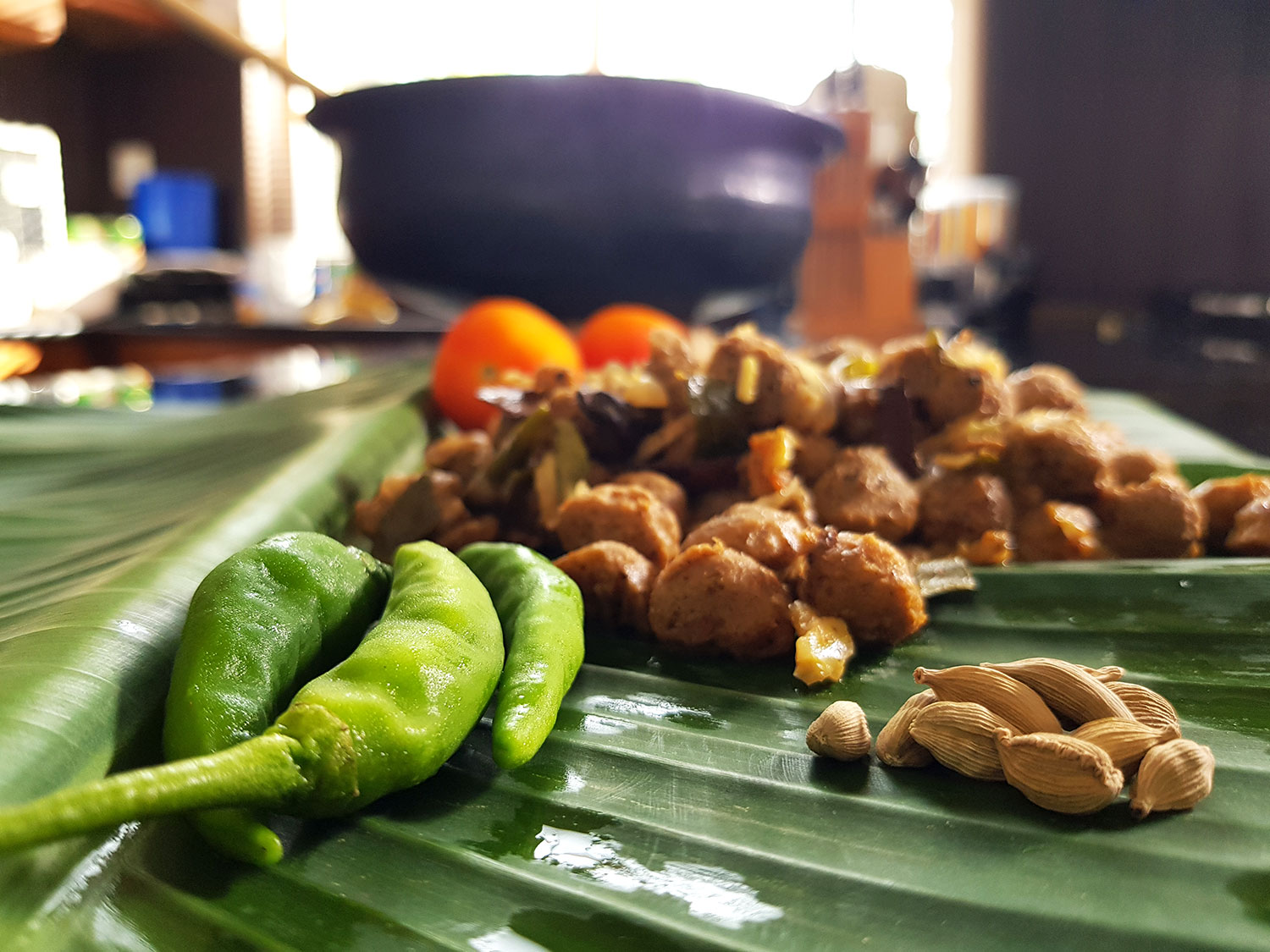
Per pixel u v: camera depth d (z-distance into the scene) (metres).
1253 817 0.10
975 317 0.70
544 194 0.29
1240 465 0.24
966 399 0.21
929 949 0.09
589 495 0.18
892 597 0.15
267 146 1.01
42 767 0.09
